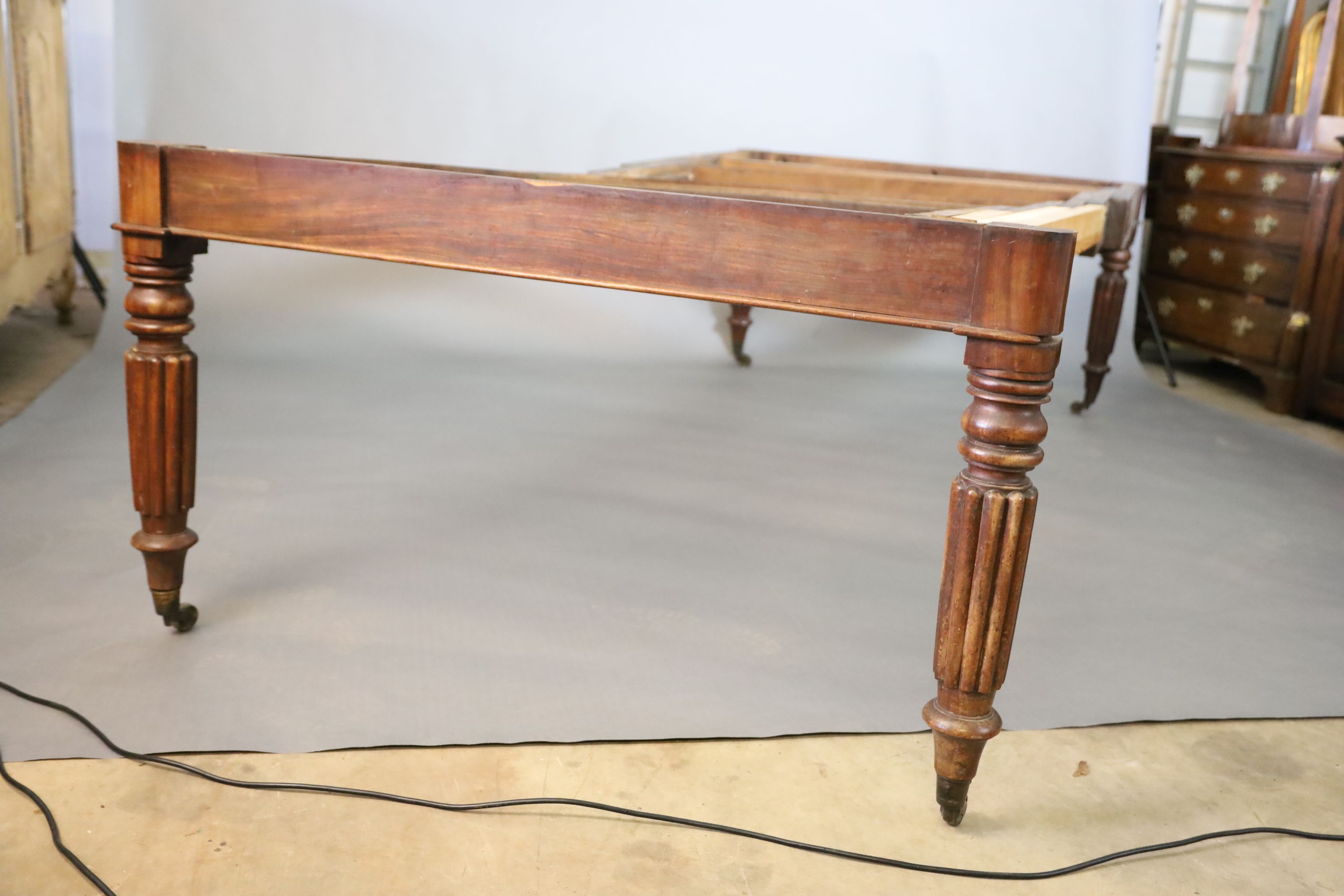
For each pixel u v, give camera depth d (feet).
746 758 4.38
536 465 8.02
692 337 11.90
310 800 3.93
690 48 11.53
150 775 4.02
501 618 5.46
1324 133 11.07
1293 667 5.41
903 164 10.30
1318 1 13.66
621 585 5.96
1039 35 11.91
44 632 4.99
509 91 11.30
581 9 11.24
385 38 10.94
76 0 14.66
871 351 12.20
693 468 8.15
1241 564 6.80
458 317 11.42
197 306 10.94
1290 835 4.07
